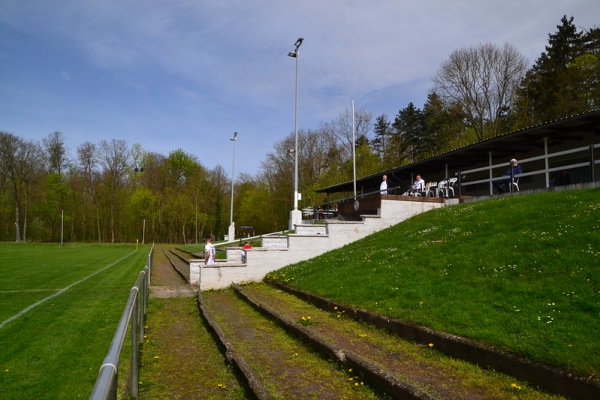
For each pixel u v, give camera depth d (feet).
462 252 31.71
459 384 15.66
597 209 31.24
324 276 38.58
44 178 229.04
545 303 19.67
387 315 24.16
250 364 20.54
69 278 63.77
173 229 247.70
